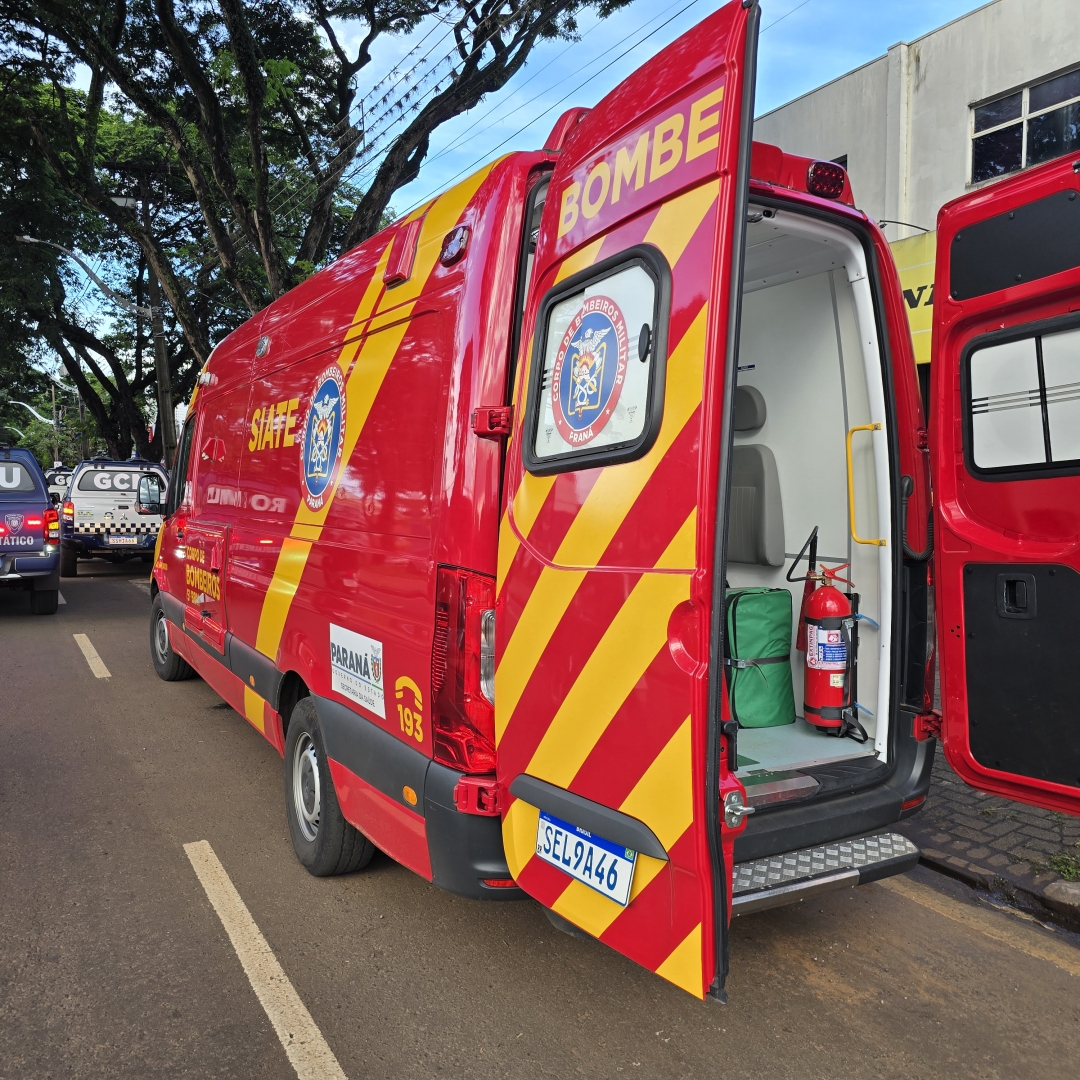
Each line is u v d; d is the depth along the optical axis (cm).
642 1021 269
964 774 319
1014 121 962
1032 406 296
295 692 397
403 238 318
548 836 231
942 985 292
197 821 427
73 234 2059
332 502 346
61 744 551
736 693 335
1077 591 283
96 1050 252
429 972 294
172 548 656
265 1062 248
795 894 245
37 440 5850
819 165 285
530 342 247
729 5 198
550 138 273
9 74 1451
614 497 212
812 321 341
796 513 361
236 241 1761
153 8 1270
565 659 223
